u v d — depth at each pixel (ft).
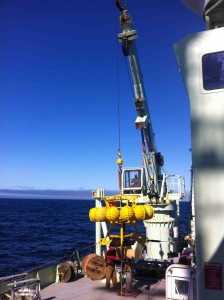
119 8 37.04
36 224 216.13
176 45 12.22
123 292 25.88
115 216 24.52
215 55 11.46
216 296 10.65
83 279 30.91
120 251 26.32
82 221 250.16
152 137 42.52
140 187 38.99
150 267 30.40
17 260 90.89
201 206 11.11
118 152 34.94
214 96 11.32
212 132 11.23
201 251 10.96
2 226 198.39
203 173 11.20
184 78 11.87
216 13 12.91
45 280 28.99
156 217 39.11
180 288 22.12
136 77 39.17
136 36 37.19
